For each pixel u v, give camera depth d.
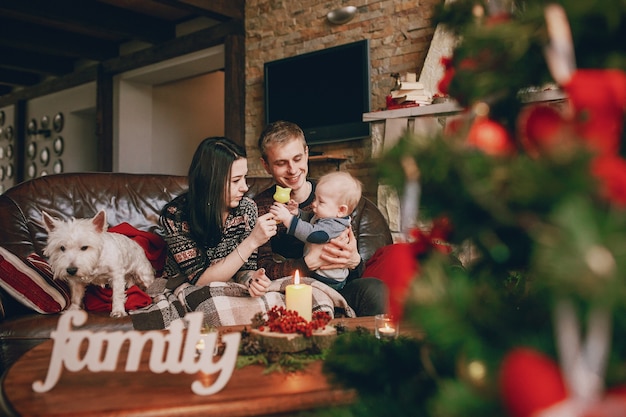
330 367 0.70
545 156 0.37
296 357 0.96
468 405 0.40
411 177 0.43
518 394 0.33
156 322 1.61
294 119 4.79
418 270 0.47
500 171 0.38
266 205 2.12
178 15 6.09
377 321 1.05
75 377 0.86
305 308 1.14
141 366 0.92
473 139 0.42
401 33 4.23
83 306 1.80
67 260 1.64
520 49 0.44
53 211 2.06
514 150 0.43
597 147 0.35
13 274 1.64
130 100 7.02
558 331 0.36
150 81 7.05
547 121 0.39
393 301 0.48
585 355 0.33
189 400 0.75
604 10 0.40
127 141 6.99
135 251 1.88
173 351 0.80
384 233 2.52
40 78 8.62
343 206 1.83
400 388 0.58
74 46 6.75
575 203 0.33
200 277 1.76
